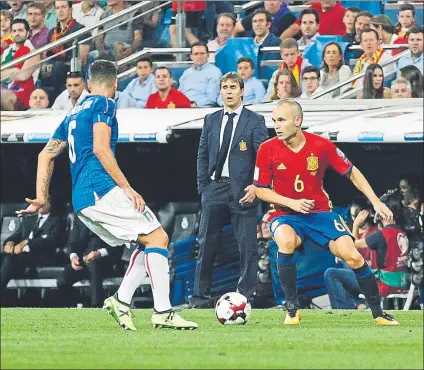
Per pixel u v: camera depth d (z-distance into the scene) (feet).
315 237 102.12
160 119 163.53
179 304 164.04
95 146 90.68
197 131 156.15
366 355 73.56
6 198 185.16
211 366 67.46
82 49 187.73
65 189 182.91
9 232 181.16
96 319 110.52
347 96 178.29
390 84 179.83
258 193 101.50
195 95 183.21
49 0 198.18
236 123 136.36
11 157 183.62
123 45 186.50
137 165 182.29
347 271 148.56
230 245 160.66
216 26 191.01
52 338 86.53
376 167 172.86
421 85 174.19
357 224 159.63
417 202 156.76
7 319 110.83
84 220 94.12
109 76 94.53
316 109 166.91
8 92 187.93
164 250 93.56
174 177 181.88
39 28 201.98
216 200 136.98
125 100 184.03
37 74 187.93
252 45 185.57
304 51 184.75
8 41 204.23
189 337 86.84
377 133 146.30
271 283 159.02
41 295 175.22
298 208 99.25
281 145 100.94
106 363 69.05
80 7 196.65
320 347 78.79
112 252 169.89
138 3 194.08
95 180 92.12
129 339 85.15
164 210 177.37
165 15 188.14
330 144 100.42
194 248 165.27
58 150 95.66
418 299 153.38
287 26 190.90
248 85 180.96
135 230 92.22
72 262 169.68
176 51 186.39
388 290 152.56
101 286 168.04
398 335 88.33
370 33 179.42
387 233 152.05
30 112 181.16
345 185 174.09
